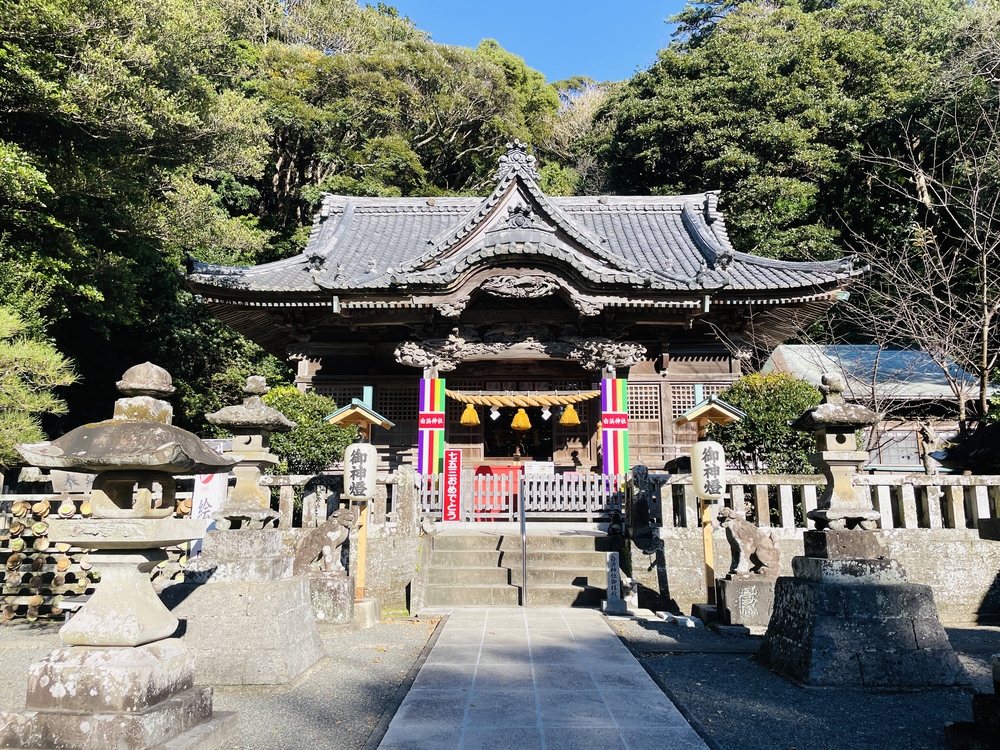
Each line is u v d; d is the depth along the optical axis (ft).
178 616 17.76
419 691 16.53
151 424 13.64
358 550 26.84
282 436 39.50
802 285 46.96
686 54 105.29
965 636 24.62
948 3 98.68
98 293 46.47
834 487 20.21
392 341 52.54
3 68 36.50
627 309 47.78
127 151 46.83
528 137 116.67
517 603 30.19
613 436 46.47
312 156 104.83
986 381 44.96
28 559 27.73
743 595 24.95
